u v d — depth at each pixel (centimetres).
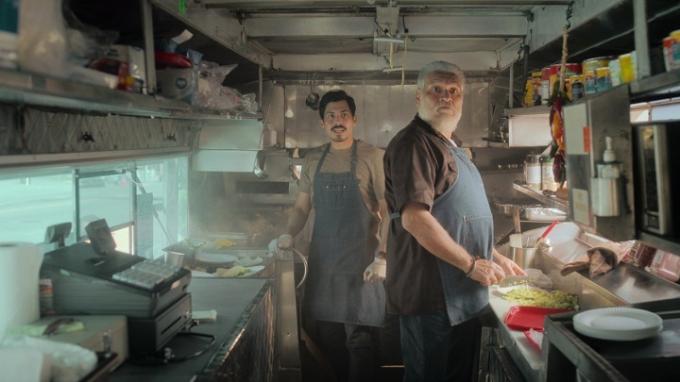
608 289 209
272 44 385
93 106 171
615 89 160
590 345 146
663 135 140
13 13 104
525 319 215
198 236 334
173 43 198
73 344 130
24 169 170
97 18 174
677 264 204
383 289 305
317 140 434
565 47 234
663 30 183
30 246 150
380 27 326
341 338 323
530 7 320
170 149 289
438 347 236
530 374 181
